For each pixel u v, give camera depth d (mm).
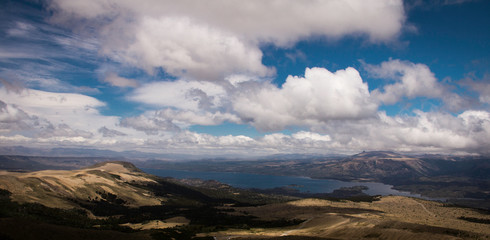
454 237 109625
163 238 156875
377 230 133500
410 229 126500
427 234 116562
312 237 138500
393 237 122375
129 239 133875
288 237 141875
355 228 145750
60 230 120500
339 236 142500
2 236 99500
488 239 110000
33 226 114938
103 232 136625
